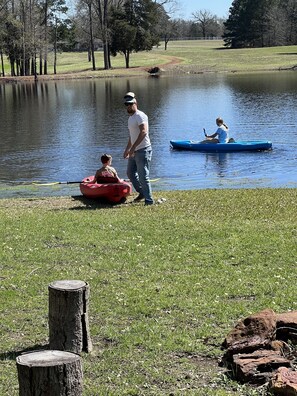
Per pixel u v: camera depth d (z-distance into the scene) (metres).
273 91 54.16
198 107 43.78
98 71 89.75
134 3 96.25
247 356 5.68
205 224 11.89
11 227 11.86
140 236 10.89
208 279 8.39
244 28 123.06
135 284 8.27
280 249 9.84
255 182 19.92
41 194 18.33
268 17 122.06
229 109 41.69
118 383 5.56
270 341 5.86
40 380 4.25
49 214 13.42
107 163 15.91
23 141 30.61
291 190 16.42
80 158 25.66
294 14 123.69
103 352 6.16
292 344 5.96
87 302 6.08
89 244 10.45
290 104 43.09
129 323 6.95
